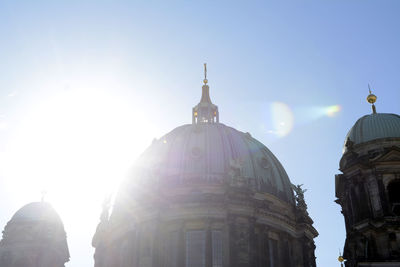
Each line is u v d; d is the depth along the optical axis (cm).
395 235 6569
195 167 8394
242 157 8631
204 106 10394
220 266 7462
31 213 10088
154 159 8600
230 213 7744
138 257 7712
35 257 9531
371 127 7512
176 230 7781
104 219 9162
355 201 7062
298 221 8619
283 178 9119
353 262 6894
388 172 6962
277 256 8050
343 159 7475
